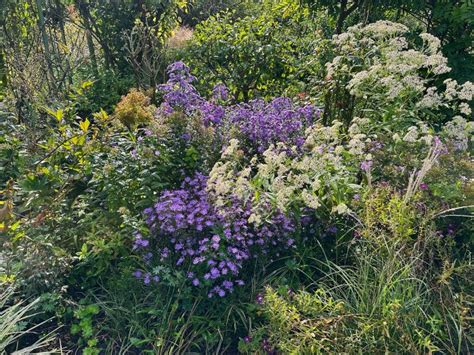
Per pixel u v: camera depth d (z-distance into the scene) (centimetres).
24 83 533
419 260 306
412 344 264
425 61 404
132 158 370
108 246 334
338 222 346
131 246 351
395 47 429
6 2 650
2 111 493
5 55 617
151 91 614
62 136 406
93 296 336
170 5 785
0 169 423
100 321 322
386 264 294
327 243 355
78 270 346
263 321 311
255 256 324
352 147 340
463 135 378
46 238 330
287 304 290
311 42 657
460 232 344
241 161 402
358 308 286
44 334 316
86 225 358
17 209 381
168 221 322
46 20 693
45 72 593
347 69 439
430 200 341
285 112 418
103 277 347
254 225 322
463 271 309
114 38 786
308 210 345
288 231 335
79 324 312
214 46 657
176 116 398
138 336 309
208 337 302
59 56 692
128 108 457
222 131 416
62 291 326
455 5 565
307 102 460
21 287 331
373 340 266
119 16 775
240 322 314
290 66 641
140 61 775
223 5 1061
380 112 419
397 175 369
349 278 313
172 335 302
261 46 636
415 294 291
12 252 335
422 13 621
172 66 448
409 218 311
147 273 318
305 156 352
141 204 351
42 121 522
